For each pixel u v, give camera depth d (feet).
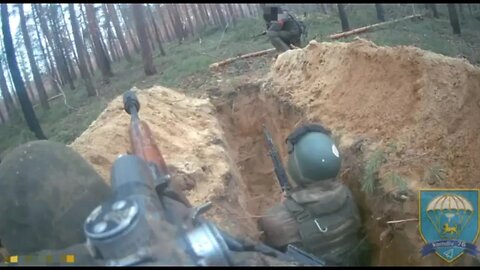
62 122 53.67
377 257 15.08
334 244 12.04
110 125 19.99
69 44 115.55
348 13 84.07
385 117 18.98
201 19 141.59
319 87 24.43
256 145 29.19
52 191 7.02
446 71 19.17
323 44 26.84
